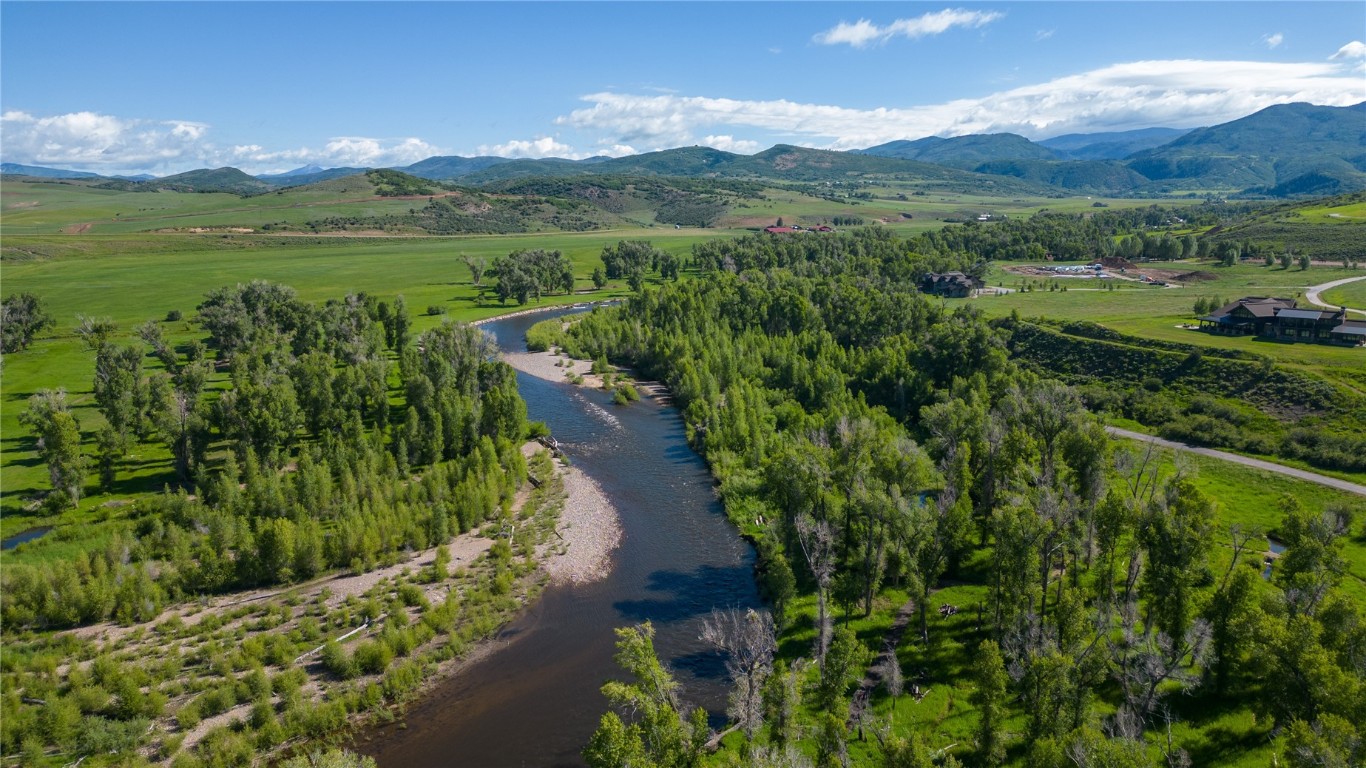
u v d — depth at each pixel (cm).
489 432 12256
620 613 8094
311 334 17988
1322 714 4725
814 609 7838
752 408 13188
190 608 7856
